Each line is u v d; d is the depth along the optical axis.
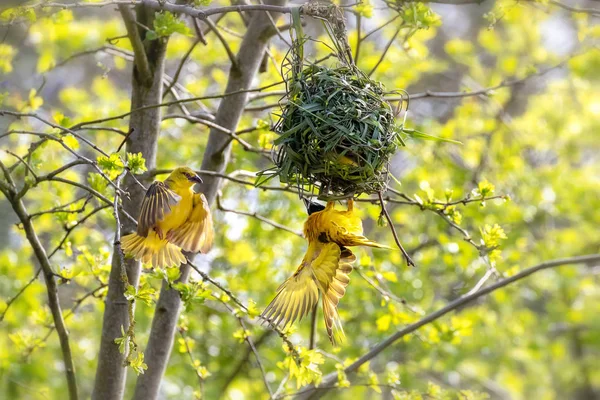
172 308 10.14
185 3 9.73
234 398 14.97
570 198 16.78
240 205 14.98
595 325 18.39
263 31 10.71
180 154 15.14
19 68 16.27
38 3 8.81
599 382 20.64
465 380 19.16
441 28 23.16
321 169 7.24
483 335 15.60
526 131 17.44
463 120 16.75
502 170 16.31
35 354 14.43
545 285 17.42
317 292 7.27
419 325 10.44
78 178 12.96
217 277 14.19
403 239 15.87
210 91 16.53
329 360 14.68
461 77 21.08
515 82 12.11
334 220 7.16
